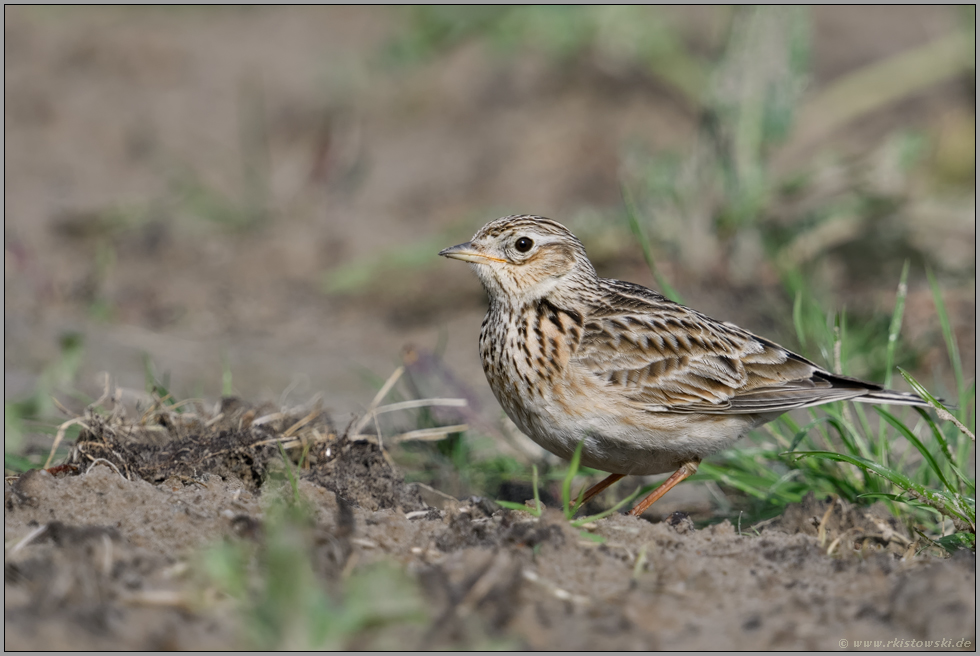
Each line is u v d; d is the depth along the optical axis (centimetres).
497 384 912
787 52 1608
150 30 2850
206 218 1986
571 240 939
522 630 587
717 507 977
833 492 920
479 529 721
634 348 884
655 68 2258
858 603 637
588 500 927
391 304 1656
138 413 977
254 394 1247
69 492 723
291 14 3097
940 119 2083
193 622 558
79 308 1581
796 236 1623
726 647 578
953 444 936
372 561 657
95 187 2123
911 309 1456
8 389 1202
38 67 2589
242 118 2377
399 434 1002
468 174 2130
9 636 530
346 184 2059
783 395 899
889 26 2647
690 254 1625
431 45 2595
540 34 2425
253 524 681
